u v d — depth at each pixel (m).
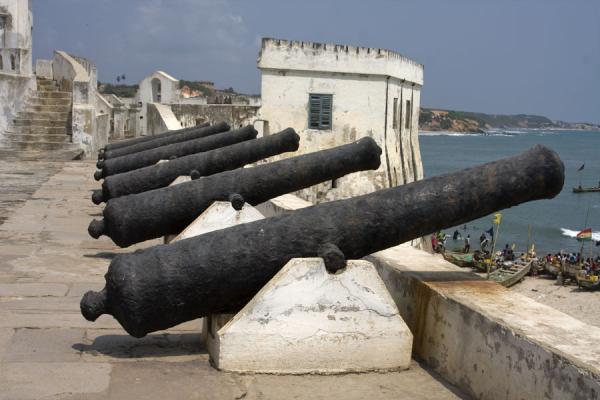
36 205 13.09
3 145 22.28
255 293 4.83
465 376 4.42
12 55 23.75
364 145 7.59
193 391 4.40
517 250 50.59
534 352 3.70
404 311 5.29
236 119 29.12
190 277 4.63
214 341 4.89
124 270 4.62
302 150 29.16
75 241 9.83
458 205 4.84
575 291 36.44
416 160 35.16
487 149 165.62
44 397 4.26
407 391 4.46
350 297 4.72
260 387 4.47
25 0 25.28
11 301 6.63
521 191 4.83
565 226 61.00
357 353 4.73
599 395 3.23
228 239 4.73
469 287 4.89
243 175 7.52
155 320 4.68
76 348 5.24
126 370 4.75
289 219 4.83
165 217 7.38
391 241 4.90
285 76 28.92
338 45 28.92
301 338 4.67
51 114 23.77
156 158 12.32
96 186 16.25
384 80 29.38
